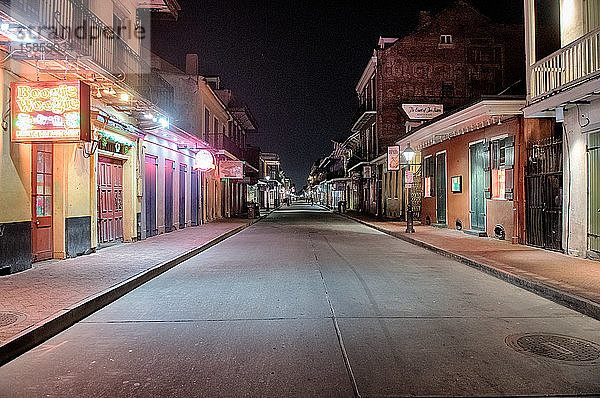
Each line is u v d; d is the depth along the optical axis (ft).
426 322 19.86
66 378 13.97
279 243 54.85
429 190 77.10
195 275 32.32
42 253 35.12
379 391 12.82
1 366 15.07
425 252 45.14
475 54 111.24
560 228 39.91
